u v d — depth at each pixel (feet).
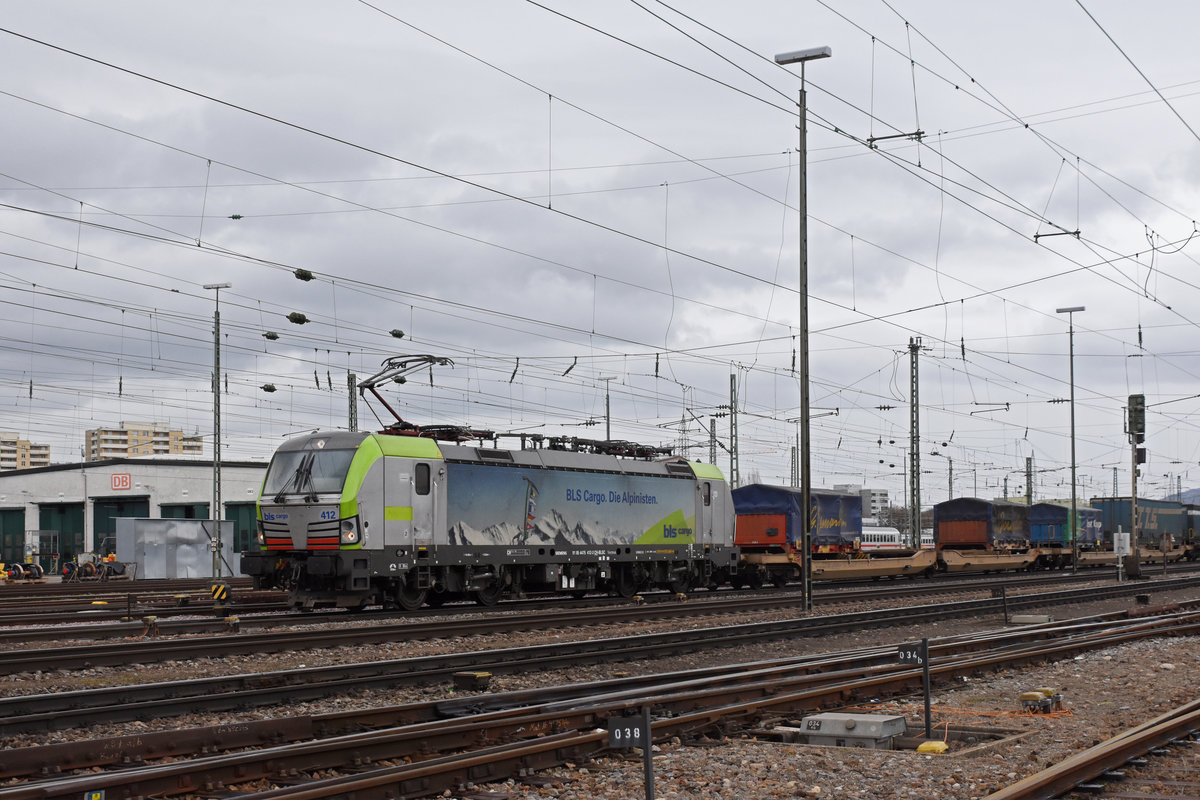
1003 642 73.51
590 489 112.27
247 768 32.42
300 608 97.30
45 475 237.66
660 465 123.03
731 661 65.82
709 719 42.70
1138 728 38.96
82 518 233.96
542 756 35.19
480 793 31.99
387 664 53.83
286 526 90.48
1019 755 37.63
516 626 79.71
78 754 33.88
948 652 66.28
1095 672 60.23
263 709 45.50
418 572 94.38
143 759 34.68
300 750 33.55
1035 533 236.02
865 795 32.27
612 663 62.18
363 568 88.79
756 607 103.86
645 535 118.83
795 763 36.42
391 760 35.37
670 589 126.62
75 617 90.74
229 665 60.08
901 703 49.47
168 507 226.38
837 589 143.64
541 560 105.81
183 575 180.34
